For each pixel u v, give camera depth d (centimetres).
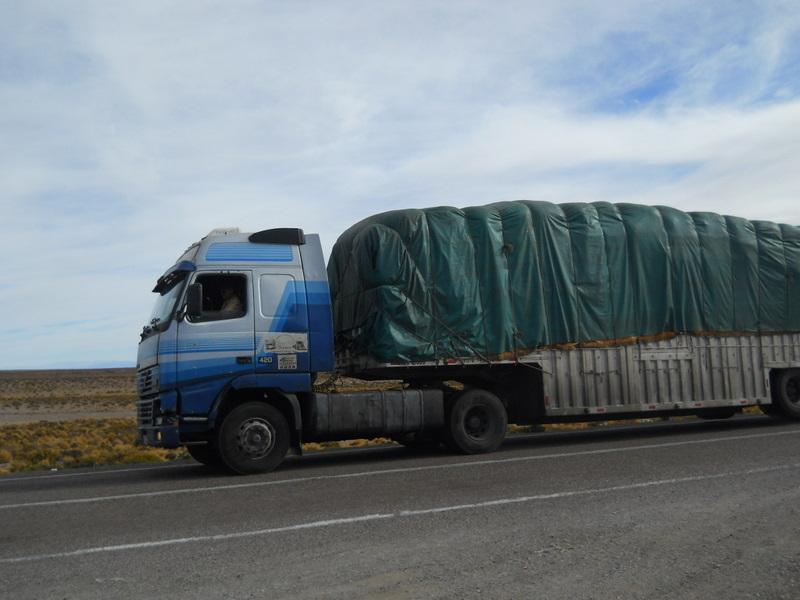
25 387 10150
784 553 613
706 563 589
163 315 1207
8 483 1250
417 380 1416
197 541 691
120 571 599
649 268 1526
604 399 1451
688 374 1543
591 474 1020
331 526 737
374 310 1327
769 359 1641
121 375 13550
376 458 1352
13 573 604
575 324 1438
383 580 555
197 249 1216
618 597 513
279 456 1188
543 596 515
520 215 1427
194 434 1191
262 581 560
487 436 1355
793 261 1692
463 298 1359
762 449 1218
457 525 727
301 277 1237
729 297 1608
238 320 1190
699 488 886
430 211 1382
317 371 1221
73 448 2392
